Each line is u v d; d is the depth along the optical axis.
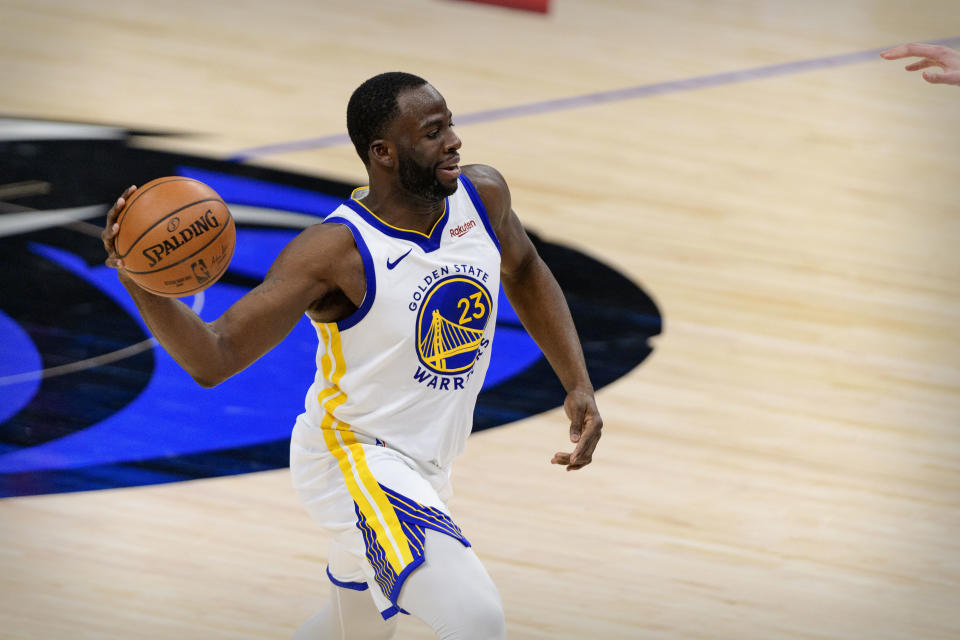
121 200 6.42
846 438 13.11
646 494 11.80
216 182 18.52
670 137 22.09
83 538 10.48
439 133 7.05
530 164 20.30
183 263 6.44
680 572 10.55
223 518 10.96
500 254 7.86
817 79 26.06
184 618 9.48
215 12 26.77
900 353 15.19
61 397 12.81
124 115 20.94
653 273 16.86
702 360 14.60
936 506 11.90
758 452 12.71
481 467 12.08
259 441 12.34
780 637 9.70
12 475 11.39
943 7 32.38
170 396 13.04
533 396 13.55
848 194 20.36
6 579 9.80
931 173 21.56
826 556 10.93
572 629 9.61
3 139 19.52
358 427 7.43
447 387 7.42
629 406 13.43
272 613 9.62
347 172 19.38
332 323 7.20
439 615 6.85
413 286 7.15
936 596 10.41
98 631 9.23
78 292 15.12
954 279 17.45
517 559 10.58
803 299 16.50
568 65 25.48
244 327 6.72
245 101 21.98
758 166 21.19
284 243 16.72
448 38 26.44
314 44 25.23
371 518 7.20
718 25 29.30
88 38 24.50
